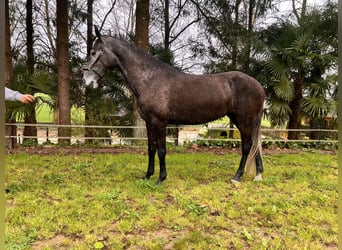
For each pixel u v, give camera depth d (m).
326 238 2.34
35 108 6.83
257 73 7.11
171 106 3.42
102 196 3.09
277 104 6.50
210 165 4.80
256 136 3.78
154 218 2.64
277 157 5.65
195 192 3.31
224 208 2.88
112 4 9.62
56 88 6.97
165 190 3.38
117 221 2.57
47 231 2.35
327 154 6.16
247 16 8.59
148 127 3.65
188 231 2.43
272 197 3.20
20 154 5.29
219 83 3.56
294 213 2.80
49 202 2.95
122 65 3.48
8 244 2.12
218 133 8.02
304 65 6.57
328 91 6.58
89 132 7.32
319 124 7.32
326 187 3.61
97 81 3.55
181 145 6.94
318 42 6.75
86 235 2.31
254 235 2.39
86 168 4.38
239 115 3.67
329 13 6.81
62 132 6.69
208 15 8.30
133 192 3.27
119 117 7.69
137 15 6.30
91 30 8.49
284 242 2.28
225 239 2.31
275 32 7.56
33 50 8.07
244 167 3.85
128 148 6.26
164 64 3.53
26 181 3.62
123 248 2.16
